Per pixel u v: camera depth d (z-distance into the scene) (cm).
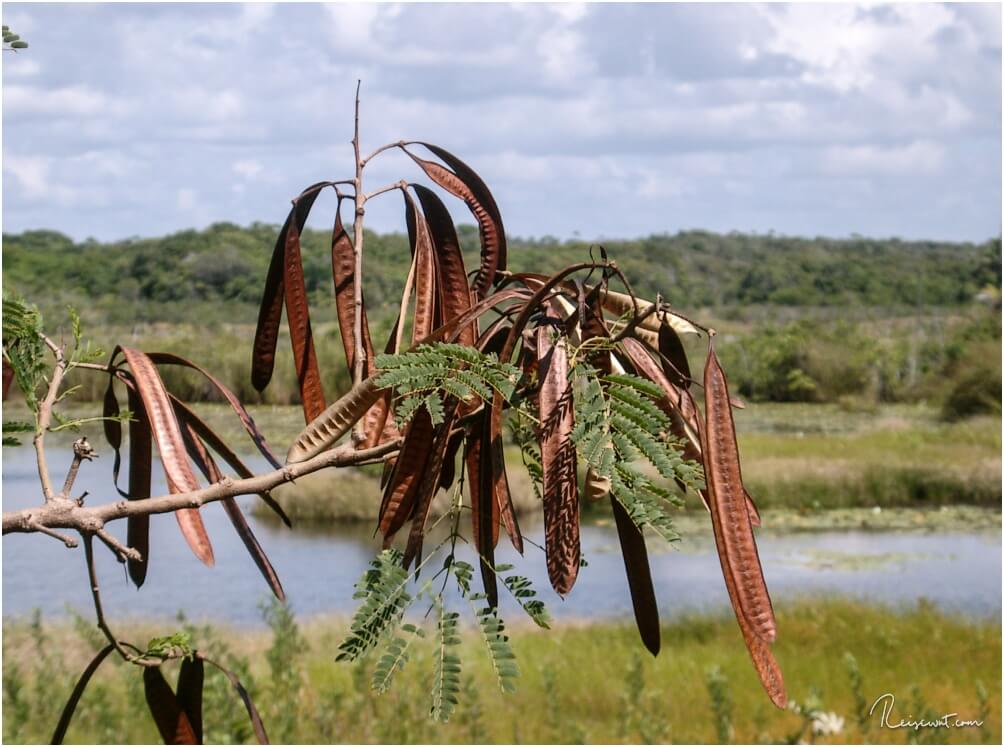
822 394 5112
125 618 1339
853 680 757
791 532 2184
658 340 139
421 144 165
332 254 166
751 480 2578
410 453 132
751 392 5256
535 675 1047
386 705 763
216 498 136
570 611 1465
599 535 1964
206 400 3472
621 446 111
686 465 112
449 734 759
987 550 1959
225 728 554
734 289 8569
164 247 6112
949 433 3544
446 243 164
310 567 1778
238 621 1364
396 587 119
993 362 4122
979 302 8012
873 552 1944
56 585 1586
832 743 713
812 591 1559
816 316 7606
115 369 155
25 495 1878
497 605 126
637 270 7862
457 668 113
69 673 866
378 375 137
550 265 4056
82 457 139
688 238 9650
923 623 1298
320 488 2298
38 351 147
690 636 1305
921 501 2589
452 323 138
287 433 2931
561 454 116
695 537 2047
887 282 8719
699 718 934
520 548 127
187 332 4497
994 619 1364
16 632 1153
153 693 178
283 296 164
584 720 910
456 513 127
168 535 2059
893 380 5072
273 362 165
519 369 127
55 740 169
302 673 817
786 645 1228
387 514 132
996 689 1047
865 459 2822
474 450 130
